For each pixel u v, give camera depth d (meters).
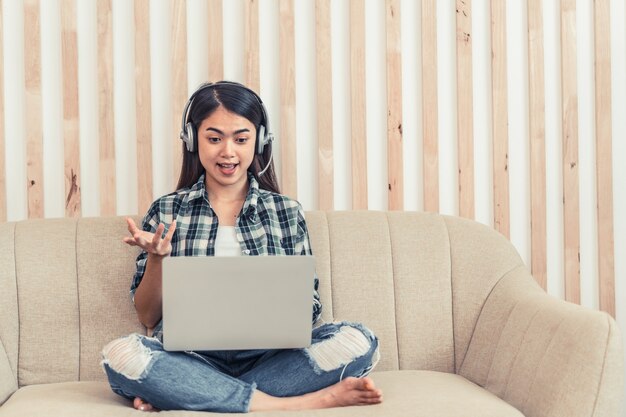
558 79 2.19
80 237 1.78
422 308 1.81
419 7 2.14
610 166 2.16
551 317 1.46
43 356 1.69
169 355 1.35
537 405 1.36
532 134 2.13
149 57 2.00
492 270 1.83
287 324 1.37
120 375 1.35
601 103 2.15
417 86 2.14
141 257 1.69
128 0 2.03
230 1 2.08
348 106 2.12
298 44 2.10
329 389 1.38
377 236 1.86
